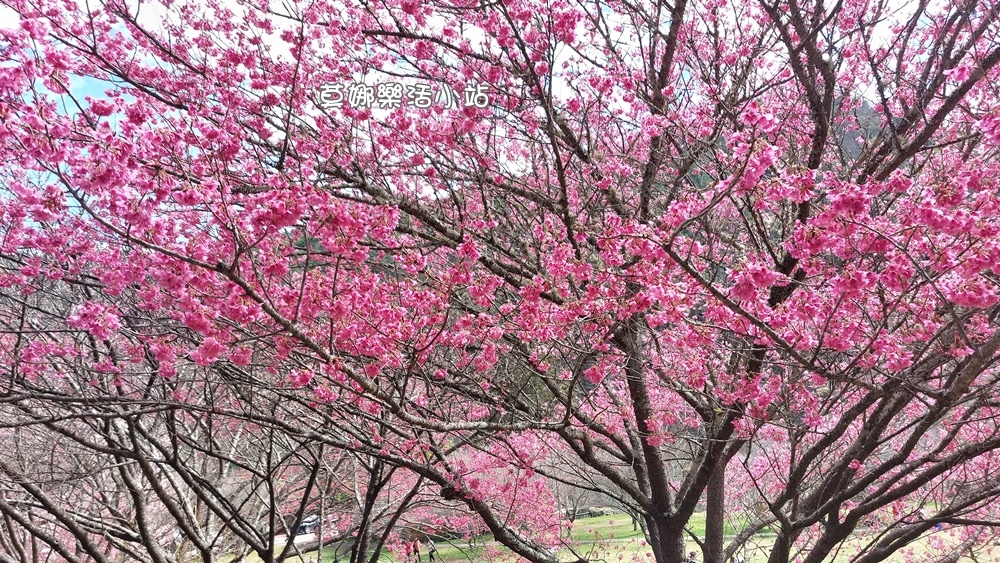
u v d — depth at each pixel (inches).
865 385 130.5
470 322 164.2
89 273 157.1
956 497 192.7
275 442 252.1
